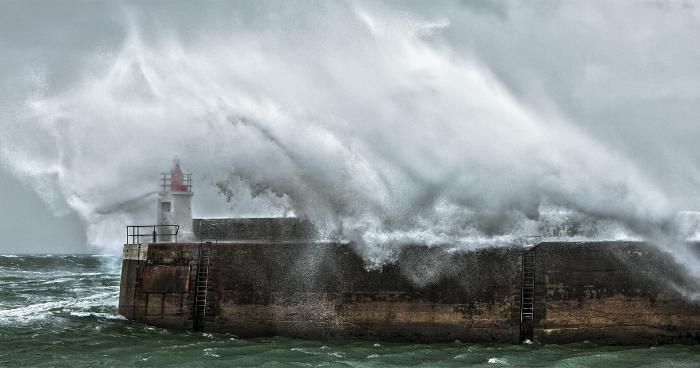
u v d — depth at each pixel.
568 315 32.22
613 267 32.28
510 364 28.64
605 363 28.72
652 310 31.94
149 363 29.44
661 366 28.22
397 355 30.44
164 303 35.53
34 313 42.44
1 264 112.56
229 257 35.06
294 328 34.00
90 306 46.12
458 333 32.78
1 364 29.88
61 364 29.67
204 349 31.48
